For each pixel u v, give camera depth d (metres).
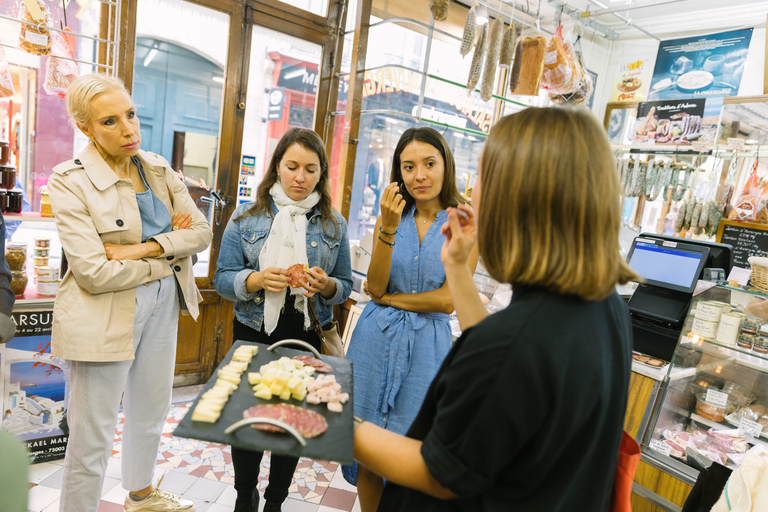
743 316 1.82
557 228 0.71
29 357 2.19
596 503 0.77
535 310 0.70
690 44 3.62
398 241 1.76
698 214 3.02
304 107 3.36
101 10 2.59
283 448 0.80
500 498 0.74
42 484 2.08
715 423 1.84
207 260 3.15
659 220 3.61
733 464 1.67
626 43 4.02
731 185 2.98
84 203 1.60
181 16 2.81
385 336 1.69
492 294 2.41
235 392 1.02
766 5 3.23
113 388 1.66
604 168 0.72
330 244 1.97
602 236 0.71
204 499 2.09
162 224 1.81
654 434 1.88
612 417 0.76
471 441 0.68
